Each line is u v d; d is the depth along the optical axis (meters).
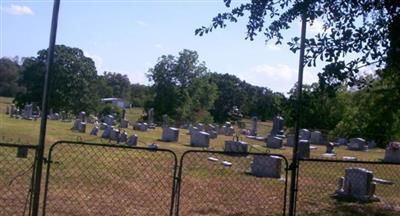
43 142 7.18
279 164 17.98
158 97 90.25
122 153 20.88
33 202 7.32
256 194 13.98
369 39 7.93
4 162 15.47
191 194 13.19
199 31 8.66
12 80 122.56
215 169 18.80
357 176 14.99
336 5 8.28
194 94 92.88
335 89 7.87
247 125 80.81
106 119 54.12
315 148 39.31
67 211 10.21
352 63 7.86
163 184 14.29
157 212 10.80
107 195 12.26
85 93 91.81
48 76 7.04
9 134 29.92
